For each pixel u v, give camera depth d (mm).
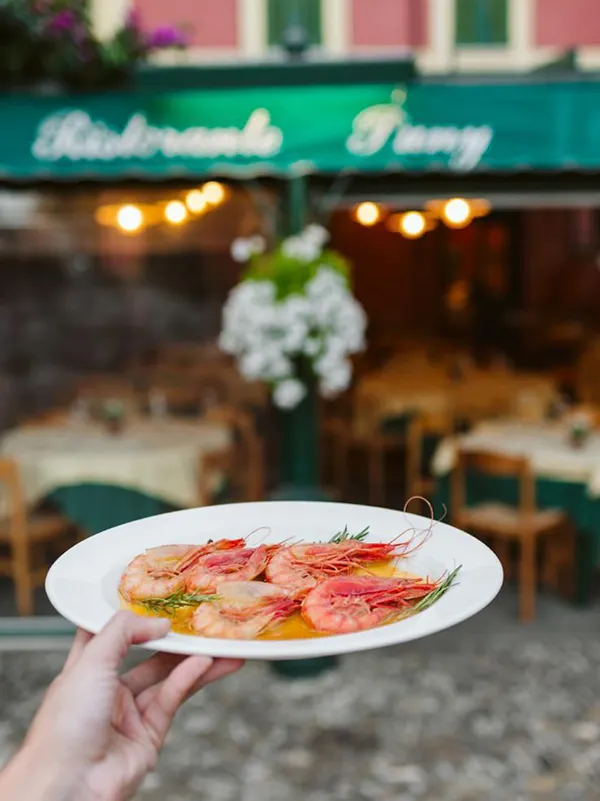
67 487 4949
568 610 5246
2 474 4898
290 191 4367
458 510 5305
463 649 4711
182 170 4230
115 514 4938
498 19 9422
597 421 5863
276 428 9164
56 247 9930
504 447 5250
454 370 8008
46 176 5164
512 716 3984
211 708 4094
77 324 12805
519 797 3357
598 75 4188
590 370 9758
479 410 6863
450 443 5453
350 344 4148
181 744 3785
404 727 3906
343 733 3859
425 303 13930
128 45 4203
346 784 3461
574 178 4914
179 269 12875
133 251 11797
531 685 4281
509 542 5863
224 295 12836
